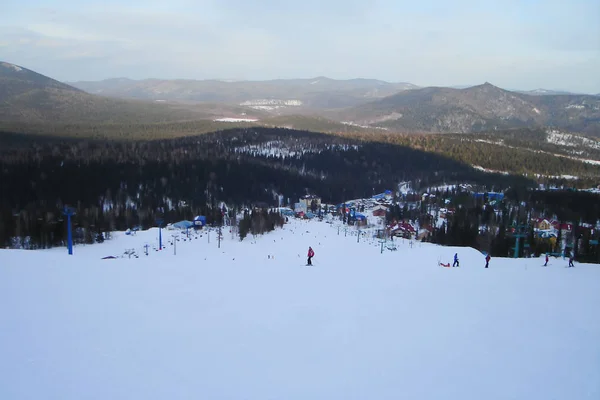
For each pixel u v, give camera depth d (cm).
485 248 6378
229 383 873
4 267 1708
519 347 1114
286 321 1298
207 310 1383
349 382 893
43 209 7256
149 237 7088
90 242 6450
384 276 2217
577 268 2581
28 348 966
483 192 13488
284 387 864
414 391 861
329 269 2466
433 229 7950
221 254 5497
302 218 10144
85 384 829
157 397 799
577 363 1017
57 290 1452
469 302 1586
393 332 1216
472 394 852
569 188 13788
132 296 1484
